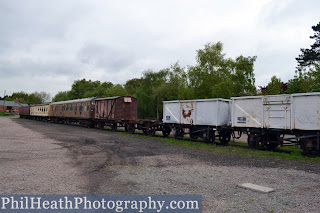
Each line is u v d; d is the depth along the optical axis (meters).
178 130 17.16
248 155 10.46
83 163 8.16
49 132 20.09
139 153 10.63
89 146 12.39
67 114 35.72
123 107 23.48
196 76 37.53
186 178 6.43
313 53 30.77
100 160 8.79
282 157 10.04
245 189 5.54
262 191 5.27
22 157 8.90
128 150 11.43
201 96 37.22
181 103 16.86
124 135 19.42
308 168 7.96
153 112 52.22
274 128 11.73
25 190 5.15
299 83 28.91
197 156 10.10
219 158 9.70
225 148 12.59
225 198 4.90
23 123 34.22
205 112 15.13
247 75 38.91
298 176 6.82
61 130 22.91
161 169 7.51
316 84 22.78
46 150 10.66
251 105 12.79
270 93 33.22
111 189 5.35
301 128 10.68
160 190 5.36
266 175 6.91
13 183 5.62
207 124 14.94
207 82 36.56
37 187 5.36
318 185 5.89
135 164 8.23
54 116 40.88
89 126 29.25
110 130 25.38
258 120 12.41
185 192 5.25
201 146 13.36
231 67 38.94
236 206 4.46
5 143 12.37
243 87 37.53
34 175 6.37
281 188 5.62
